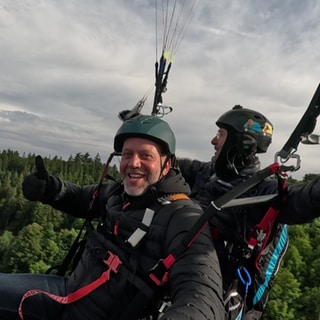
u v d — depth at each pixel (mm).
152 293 1135
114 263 1200
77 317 1241
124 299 1182
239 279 1339
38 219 39875
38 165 1473
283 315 20000
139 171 1264
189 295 994
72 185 1609
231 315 1259
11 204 47531
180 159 1899
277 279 21297
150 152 1265
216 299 1013
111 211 1329
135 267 1181
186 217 1208
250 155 1525
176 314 919
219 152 1550
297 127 1183
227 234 1371
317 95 1166
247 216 1408
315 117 1174
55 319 1318
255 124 1520
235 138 1521
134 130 1264
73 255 1450
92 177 62656
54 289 1371
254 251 1354
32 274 1435
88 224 1392
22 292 1338
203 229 1199
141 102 1512
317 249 26469
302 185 1294
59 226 38719
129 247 1189
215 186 1546
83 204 1591
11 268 28062
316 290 22312
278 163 1188
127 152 1284
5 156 76562
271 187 1388
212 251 1136
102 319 1199
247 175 1506
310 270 24859
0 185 55812
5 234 35750
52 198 1525
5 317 1301
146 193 1272
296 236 28203
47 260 28141
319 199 1195
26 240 28844
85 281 1267
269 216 1290
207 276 1050
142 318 1166
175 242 1162
